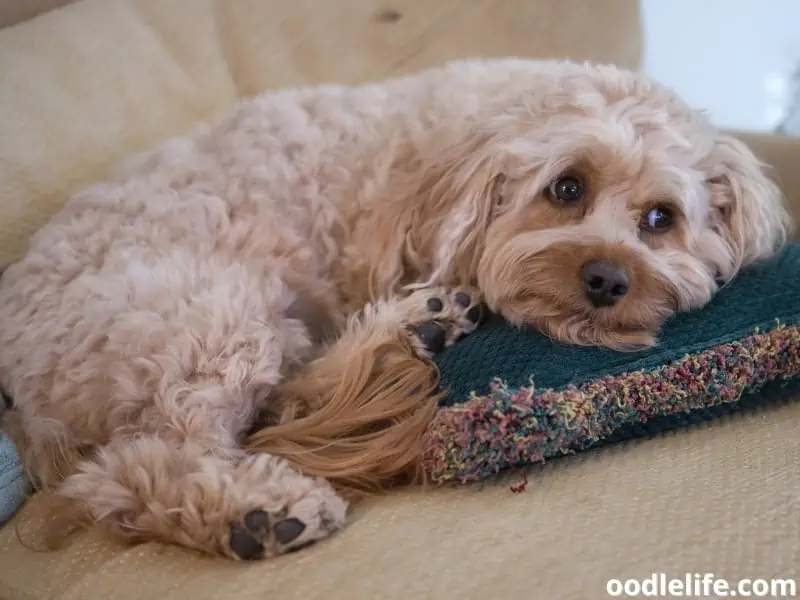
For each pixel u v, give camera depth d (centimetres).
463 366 127
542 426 112
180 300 132
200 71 203
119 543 116
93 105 178
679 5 313
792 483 106
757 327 126
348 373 131
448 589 92
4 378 140
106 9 192
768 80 318
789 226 161
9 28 178
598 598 88
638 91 151
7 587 113
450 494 115
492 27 242
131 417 129
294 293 155
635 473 112
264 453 124
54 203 166
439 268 147
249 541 105
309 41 222
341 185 163
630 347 128
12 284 144
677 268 135
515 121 147
